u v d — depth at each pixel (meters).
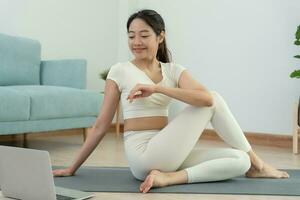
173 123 1.93
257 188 1.93
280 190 1.90
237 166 2.01
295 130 3.32
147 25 1.98
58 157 2.94
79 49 4.46
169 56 2.19
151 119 2.00
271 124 3.80
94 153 3.12
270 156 3.17
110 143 3.75
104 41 4.67
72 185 1.94
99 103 3.54
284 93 3.72
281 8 3.72
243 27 3.95
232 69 4.04
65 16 4.32
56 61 3.77
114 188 1.90
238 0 3.97
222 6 4.08
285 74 3.71
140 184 1.99
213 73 4.16
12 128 2.96
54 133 4.20
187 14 4.32
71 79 3.66
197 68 4.28
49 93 3.18
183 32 4.36
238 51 3.99
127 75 2.01
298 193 1.85
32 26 4.07
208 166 1.99
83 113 3.44
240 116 4.00
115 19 4.76
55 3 4.23
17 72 3.63
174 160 1.93
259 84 3.87
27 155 1.52
